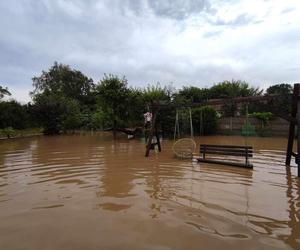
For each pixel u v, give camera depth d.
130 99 25.42
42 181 9.09
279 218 5.80
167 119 23.80
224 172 10.30
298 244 4.71
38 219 5.85
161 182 8.80
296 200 6.95
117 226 5.44
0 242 4.85
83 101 54.59
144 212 6.16
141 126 26.11
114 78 25.30
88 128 36.03
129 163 12.23
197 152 15.45
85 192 7.75
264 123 24.70
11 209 6.47
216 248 4.57
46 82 55.81
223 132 26.95
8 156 14.66
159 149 15.88
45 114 32.91
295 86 10.53
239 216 5.91
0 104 28.41
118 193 7.62
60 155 14.76
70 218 5.88
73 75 57.38
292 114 10.90
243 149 12.03
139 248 4.57
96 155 14.60
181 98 25.81
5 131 26.52
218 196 7.29
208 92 36.72
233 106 28.44
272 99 11.54
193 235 5.03
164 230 5.24
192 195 7.39
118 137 26.25
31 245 4.72
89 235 5.06
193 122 25.48
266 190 7.84
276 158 13.23
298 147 9.75
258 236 5.00
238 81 39.72
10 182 9.01
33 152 16.11
